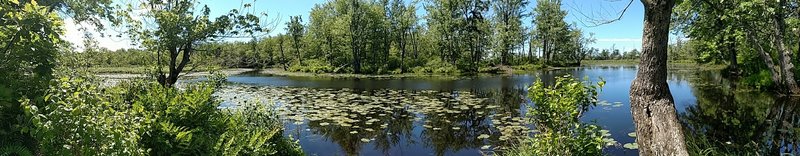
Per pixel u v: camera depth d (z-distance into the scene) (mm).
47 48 3365
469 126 10117
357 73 37719
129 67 13305
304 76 33562
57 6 8766
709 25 13344
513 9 43875
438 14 38281
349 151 7996
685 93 16047
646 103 3984
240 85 23344
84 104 2758
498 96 17016
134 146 3178
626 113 11172
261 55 51094
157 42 10070
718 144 7090
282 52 48844
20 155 3129
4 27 3113
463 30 39031
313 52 47188
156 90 4898
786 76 13344
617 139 8008
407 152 7922
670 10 3844
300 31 47219
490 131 9422
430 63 40000
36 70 3350
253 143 5062
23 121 3303
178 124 4523
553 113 4855
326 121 10648
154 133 4137
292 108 12812
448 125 10305
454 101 15117
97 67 9727
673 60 59812
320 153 7832
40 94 3363
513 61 46656
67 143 2713
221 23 10781
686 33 14492
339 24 37812
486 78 29141
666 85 3988
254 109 6852
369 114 11914
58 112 2617
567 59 54812
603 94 16844
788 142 6996
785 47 13406
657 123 3832
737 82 19312
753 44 14633
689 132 8125
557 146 4754
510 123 10211
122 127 2996
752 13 11086
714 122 9656
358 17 38844
